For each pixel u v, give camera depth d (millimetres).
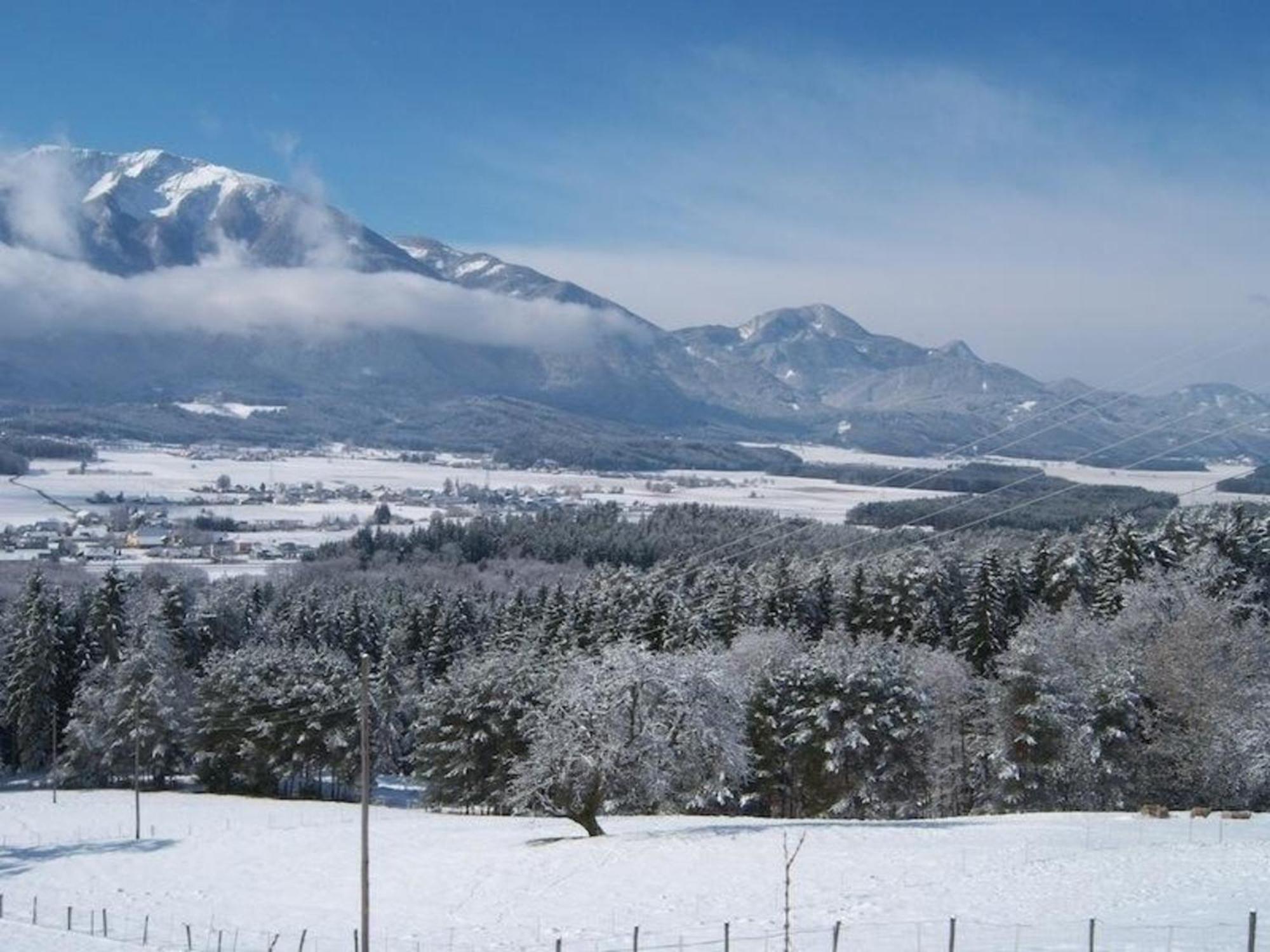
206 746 102000
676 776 62875
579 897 49781
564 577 168375
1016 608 100562
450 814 87125
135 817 85625
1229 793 72562
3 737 114125
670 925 44156
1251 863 49469
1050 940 37375
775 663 80875
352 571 183625
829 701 73688
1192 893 43906
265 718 99438
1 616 121438
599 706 61500
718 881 50281
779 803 79375
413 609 124688
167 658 107125
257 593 143750
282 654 104688
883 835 58906
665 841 59000
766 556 157750
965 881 47688
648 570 159625
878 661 75688
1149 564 100688
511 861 57469
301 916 51844
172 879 62406
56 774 103375
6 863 70375
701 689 61625
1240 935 36812
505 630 114438
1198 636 76562
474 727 86688
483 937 45281
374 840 68438
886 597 103812
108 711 103500
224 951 46438
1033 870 49031
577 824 70688
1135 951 35344
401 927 48156
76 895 59625
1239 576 100500
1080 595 100062
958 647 97188
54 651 110188
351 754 98500
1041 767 72625
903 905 44344
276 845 69062
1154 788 74625
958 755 82375
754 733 76750
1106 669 74812
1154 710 75812
